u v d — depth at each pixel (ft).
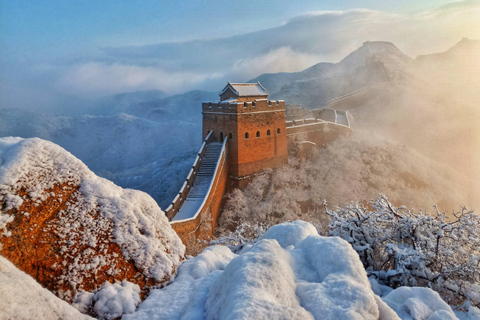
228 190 122.83
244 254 16.58
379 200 41.65
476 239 35.88
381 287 28.53
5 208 17.12
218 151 118.21
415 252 32.37
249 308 12.44
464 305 28.17
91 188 21.06
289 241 24.00
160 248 22.40
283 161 139.85
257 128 125.29
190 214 90.17
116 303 17.19
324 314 13.39
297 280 16.31
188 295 19.03
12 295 12.50
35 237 17.34
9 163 18.44
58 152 20.93
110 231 20.45
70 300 16.87
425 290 21.53
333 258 17.04
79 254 18.38
